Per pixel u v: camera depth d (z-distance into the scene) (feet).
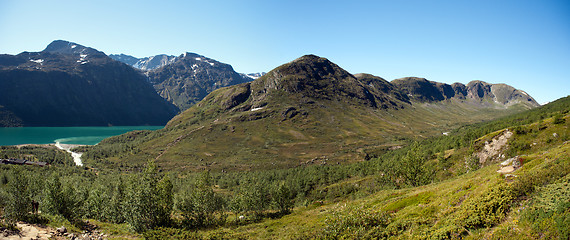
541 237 55.36
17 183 97.50
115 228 124.67
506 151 302.45
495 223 68.54
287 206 228.22
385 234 85.71
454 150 425.28
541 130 297.33
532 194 70.90
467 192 96.12
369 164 565.94
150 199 132.36
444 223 79.05
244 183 236.22
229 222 178.40
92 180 511.40
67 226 102.42
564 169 73.46
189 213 161.27
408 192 169.17
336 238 91.61
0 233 76.74
